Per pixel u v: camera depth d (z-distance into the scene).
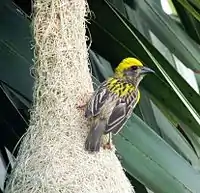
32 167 6.42
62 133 6.48
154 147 6.73
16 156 6.77
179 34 7.18
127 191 6.50
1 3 6.85
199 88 8.31
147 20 7.22
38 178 6.38
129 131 6.73
